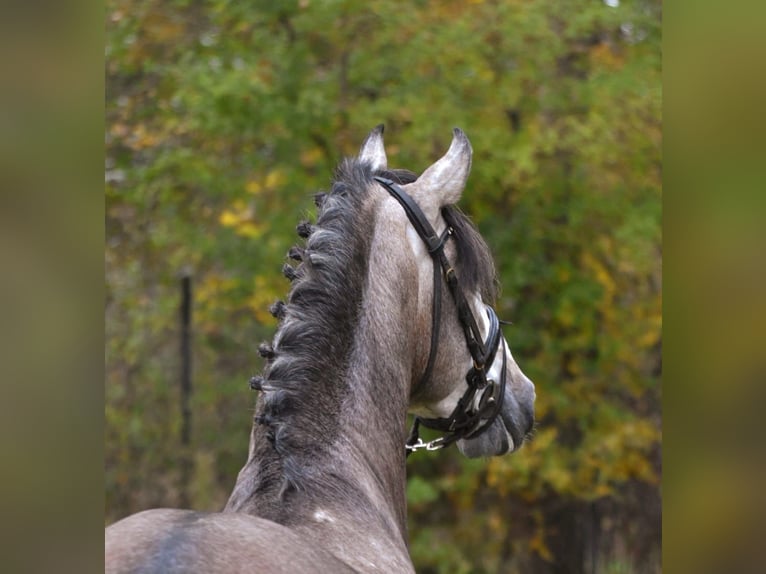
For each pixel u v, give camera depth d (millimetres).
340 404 2928
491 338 3510
